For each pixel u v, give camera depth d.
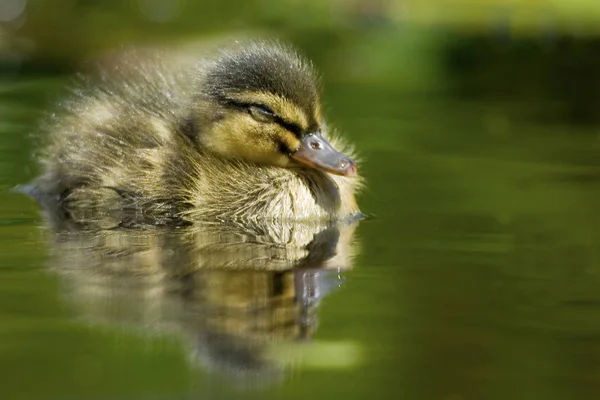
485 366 7.40
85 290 9.05
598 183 14.14
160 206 12.95
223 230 11.99
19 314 8.35
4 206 13.02
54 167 13.94
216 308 8.58
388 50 24.73
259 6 27.08
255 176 13.18
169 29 25.19
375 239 11.39
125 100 14.34
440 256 10.57
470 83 22.78
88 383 6.91
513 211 12.59
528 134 17.66
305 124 13.11
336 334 8.00
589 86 22.11
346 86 22.22
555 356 7.57
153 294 8.94
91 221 12.32
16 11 25.89
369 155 15.98
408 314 8.52
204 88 13.62
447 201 13.27
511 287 9.36
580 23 26.89
